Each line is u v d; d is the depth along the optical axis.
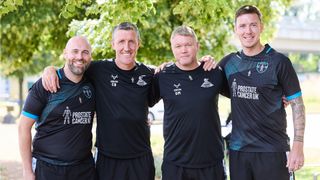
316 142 16.38
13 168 11.76
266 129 4.41
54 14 11.17
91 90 4.55
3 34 12.48
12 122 25.86
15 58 13.34
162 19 10.05
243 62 4.50
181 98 4.55
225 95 4.76
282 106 4.46
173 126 4.61
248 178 4.52
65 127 4.41
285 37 27.66
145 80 4.72
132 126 4.63
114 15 6.10
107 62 4.73
